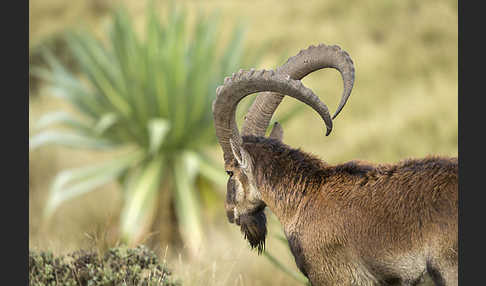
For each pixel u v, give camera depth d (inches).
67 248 762.8
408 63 1834.4
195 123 1151.6
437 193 472.4
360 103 1710.1
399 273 483.8
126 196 1082.1
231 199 571.5
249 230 574.9
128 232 976.3
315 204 525.7
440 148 1446.9
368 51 1899.6
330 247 511.8
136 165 1168.8
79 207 1239.5
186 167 1120.8
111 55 1233.4
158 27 1188.5
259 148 553.0
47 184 1395.2
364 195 504.1
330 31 2033.7
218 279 757.9
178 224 1097.4
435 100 1606.8
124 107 1130.0
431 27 1951.3
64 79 1226.0
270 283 861.8
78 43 1215.6
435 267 464.1
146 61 1128.2
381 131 1518.2
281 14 2175.2
